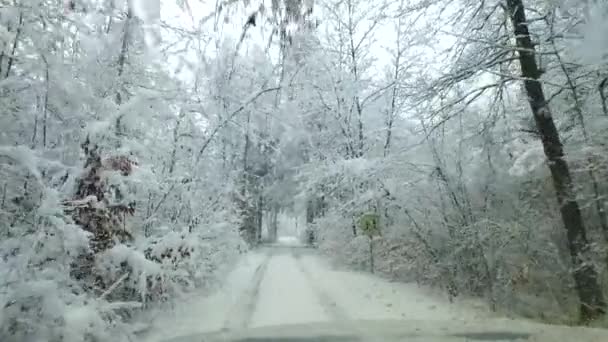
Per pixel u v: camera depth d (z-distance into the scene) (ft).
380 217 49.65
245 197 59.16
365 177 45.32
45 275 16.87
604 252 27.99
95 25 24.57
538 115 29.32
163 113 25.95
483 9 31.17
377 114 67.31
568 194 27.96
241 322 25.63
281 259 73.77
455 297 35.42
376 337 21.83
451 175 35.81
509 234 32.22
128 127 23.85
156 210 27.50
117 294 23.75
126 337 19.60
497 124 36.42
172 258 24.90
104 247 20.76
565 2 24.40
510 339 21.39
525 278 31.55
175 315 27.02
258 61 33.04
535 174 34.17
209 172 35.88
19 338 16.02
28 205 19.72
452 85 31.68
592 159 28.32
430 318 27.14
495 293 31.89
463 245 34.35
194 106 29.94
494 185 35.40
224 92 32.81
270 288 39.14
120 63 24.99
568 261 31.96
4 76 19.57
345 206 57.16
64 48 22.39
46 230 17.06
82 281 19.81
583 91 29.50
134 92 25.21
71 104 22.29
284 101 42.93
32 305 16.08
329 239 68.08
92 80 23.85
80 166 20.90
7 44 18.75
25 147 17.20
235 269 52.65
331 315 27.86
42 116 20.70
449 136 37.45
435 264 37.70
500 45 29.35
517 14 29.89
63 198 18.58
